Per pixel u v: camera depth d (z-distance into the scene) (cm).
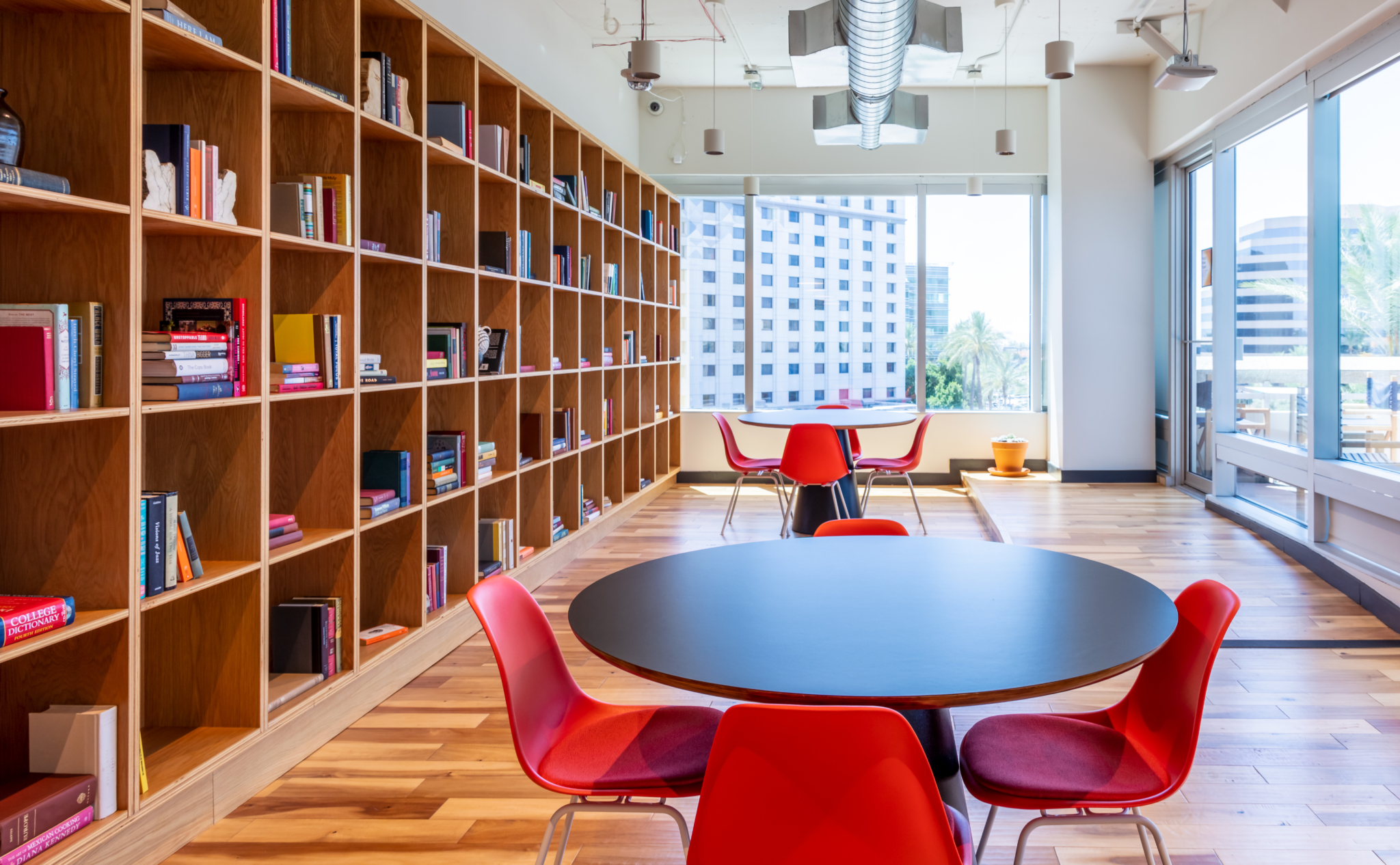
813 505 625
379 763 288
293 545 285
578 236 573
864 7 452
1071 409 830
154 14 227
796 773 124
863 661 154
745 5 641
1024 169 865
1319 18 487
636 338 738
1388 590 416
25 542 217
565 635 421
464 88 416
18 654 185
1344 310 502
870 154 877
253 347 264
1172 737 179
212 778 246
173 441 267
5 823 187
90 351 211
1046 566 224
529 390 516
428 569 384
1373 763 277
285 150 318
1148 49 759
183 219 233
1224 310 681
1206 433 750
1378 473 455
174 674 268
